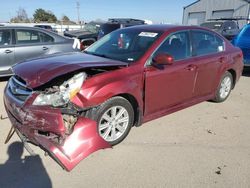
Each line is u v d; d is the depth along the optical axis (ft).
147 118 13.07
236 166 10.83
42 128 9.68
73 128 9.77
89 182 9.60
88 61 11.62
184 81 14.25
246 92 21.98
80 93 10.19
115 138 11.94
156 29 14.17
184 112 16.51
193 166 10.73
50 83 10.25
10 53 21.53
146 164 10.75
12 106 10.73
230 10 101.55
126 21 48.26
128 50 13.39
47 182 9.52
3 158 10.78
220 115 16.30
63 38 24.21
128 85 11.45
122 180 9.76
